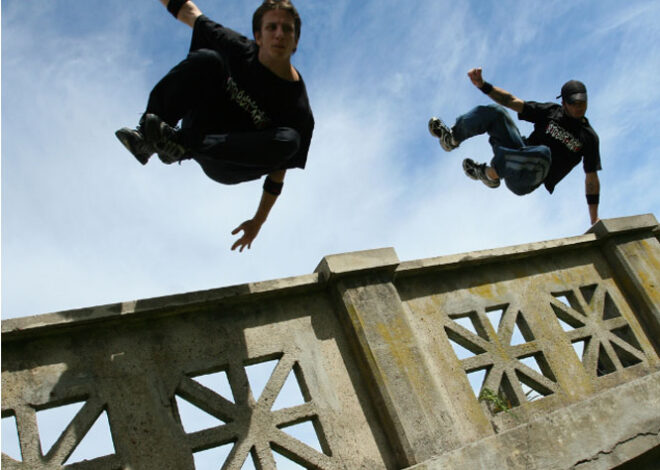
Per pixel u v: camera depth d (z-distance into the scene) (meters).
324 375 3.58
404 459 3.39
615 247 5.08
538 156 4.74
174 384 3.24
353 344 3.72
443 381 3.83
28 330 2.99
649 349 4.75
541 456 3.57
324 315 3.80
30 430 2.86
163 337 3.35
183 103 3.09
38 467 2.79
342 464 3.34
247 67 3.17
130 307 3.24
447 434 3.48
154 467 2.99
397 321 3.77
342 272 3.76
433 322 4.09
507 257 4.62
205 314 3.51
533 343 4.31
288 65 3.22
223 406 3.25
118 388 3.12
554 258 4.91
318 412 3.44
